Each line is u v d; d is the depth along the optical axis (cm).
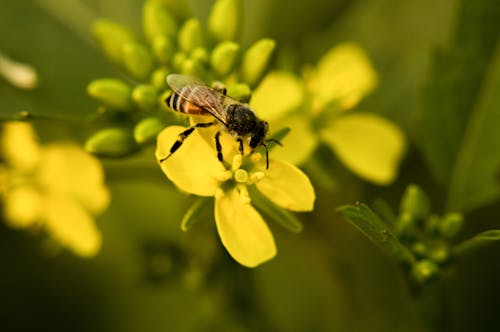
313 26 22
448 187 20
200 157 18
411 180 21
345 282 20
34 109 20
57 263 22
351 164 20
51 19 21
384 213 19
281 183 18
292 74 20
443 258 19
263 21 22
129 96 19
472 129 20
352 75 20
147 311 21
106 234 21
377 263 20
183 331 21
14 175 20
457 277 21
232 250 18
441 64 20
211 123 19
